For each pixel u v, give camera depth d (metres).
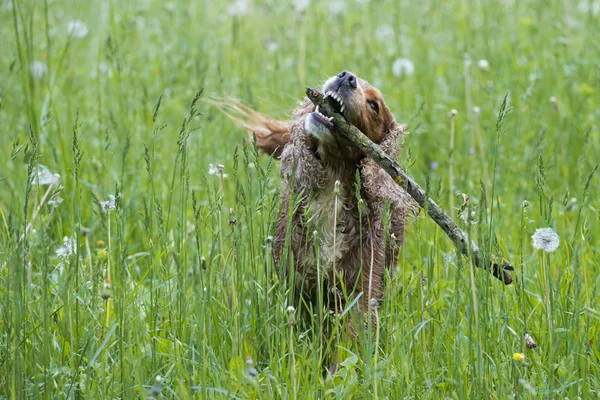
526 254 10.30
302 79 15.19
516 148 13.30
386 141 10.07
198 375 7.48
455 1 19.67
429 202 8.57
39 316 8.13
